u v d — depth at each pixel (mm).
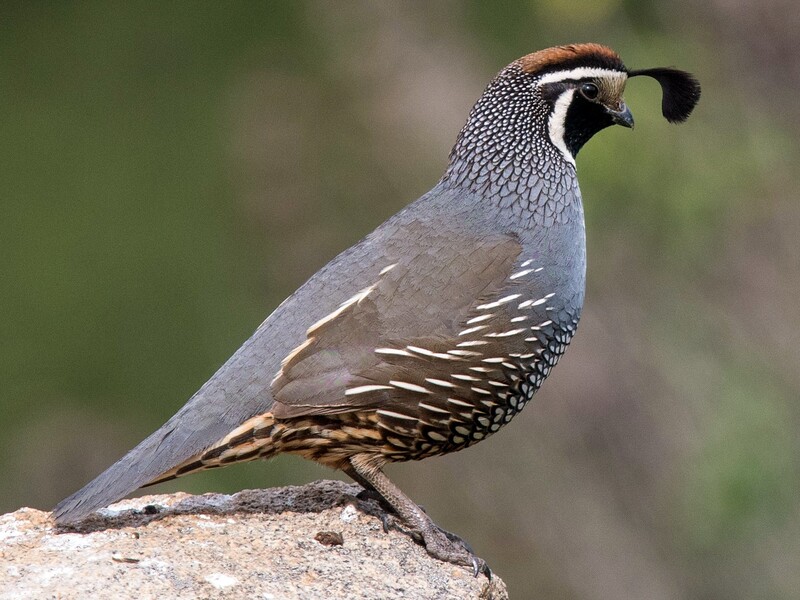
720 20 16875
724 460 14867
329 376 6523
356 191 17781
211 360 15938
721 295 16406
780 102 16688
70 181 17844
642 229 15773
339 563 6340
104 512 6605
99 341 15977
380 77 18812
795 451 15406
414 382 6594
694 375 16078
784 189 16266
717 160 15578
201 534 6398
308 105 18766
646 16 17000
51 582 5754
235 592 5871
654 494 15617
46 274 16672
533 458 15812
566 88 7414
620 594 15094
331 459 6828
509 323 6730
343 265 6875
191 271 16844
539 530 15383
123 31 19953
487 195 7230
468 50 18797
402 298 6672
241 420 6461
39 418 15211
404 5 19281
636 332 16266
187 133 18562
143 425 15289
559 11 16312
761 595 14758
